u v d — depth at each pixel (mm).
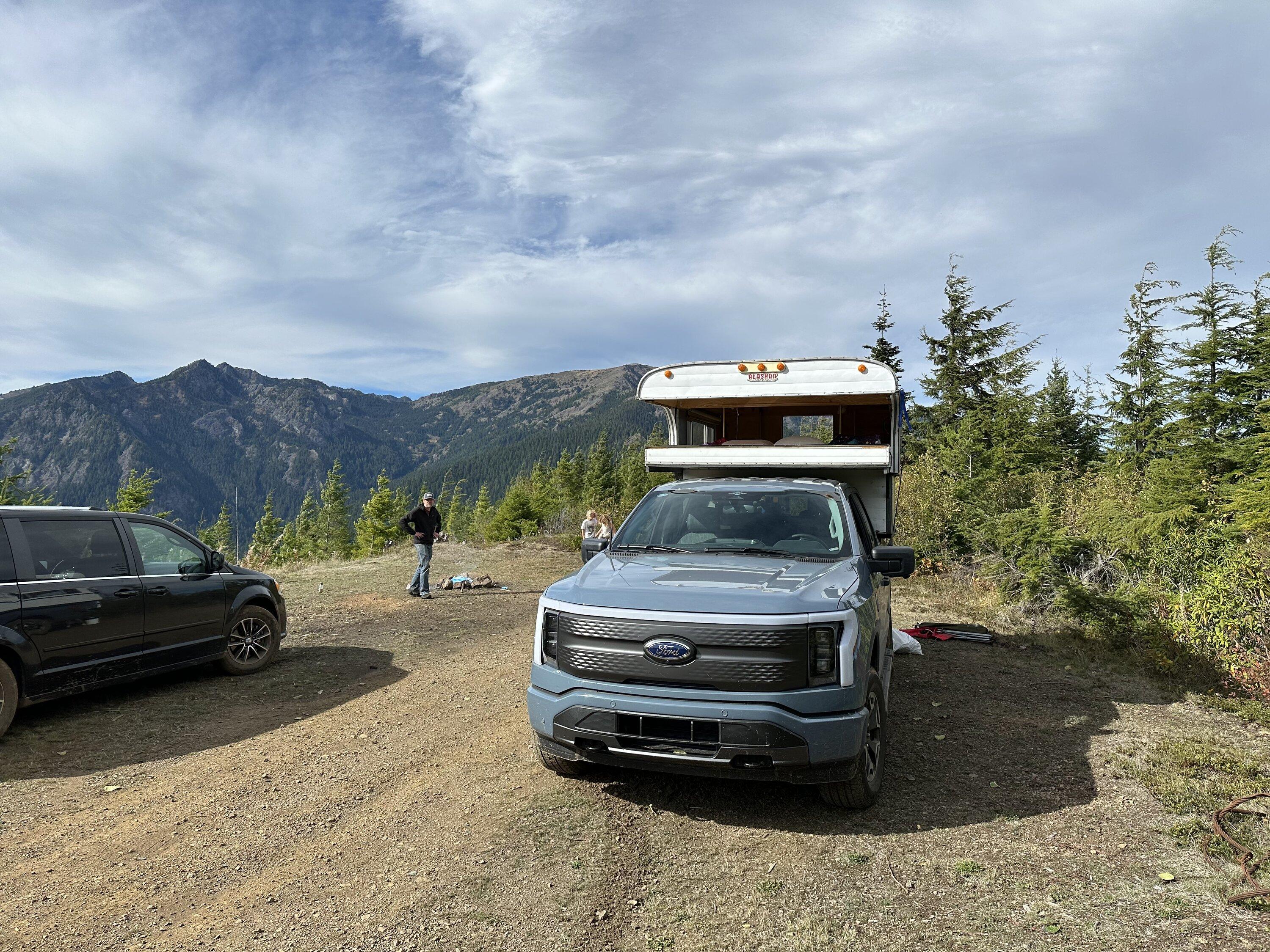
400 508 73062
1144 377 23094
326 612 11438
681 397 7957
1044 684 6957
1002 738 5426
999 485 15531
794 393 7668
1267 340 17219
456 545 24672
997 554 12039
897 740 5402
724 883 3420
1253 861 3500
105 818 4188
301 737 5598
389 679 7383
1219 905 3164
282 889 3406
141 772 4887
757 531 5316
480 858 3676
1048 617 9664
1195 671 7027
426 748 5344
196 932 3059
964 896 3283
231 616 7297
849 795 4070
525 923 3109
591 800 4352
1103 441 26531
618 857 3676
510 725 5871
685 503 5754
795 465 7406
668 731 3803
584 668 4000
